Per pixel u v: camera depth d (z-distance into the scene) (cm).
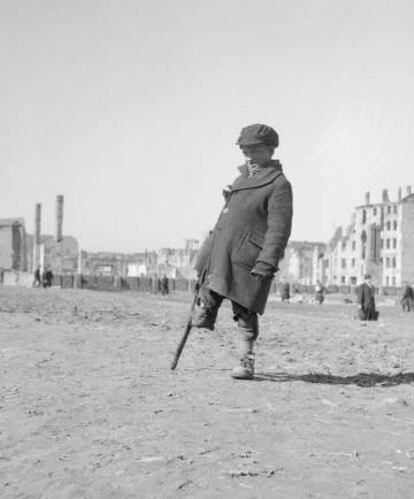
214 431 356
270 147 529
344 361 708
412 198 11181
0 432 356
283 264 14825
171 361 620
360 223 11925
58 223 8944
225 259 515
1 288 4134
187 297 5412
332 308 4403
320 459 309
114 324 1127
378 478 283
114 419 382
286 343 911
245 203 518
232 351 730
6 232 10825
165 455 310
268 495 261
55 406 414
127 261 14700
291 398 454
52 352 667
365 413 415
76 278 6881
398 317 3272
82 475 285
